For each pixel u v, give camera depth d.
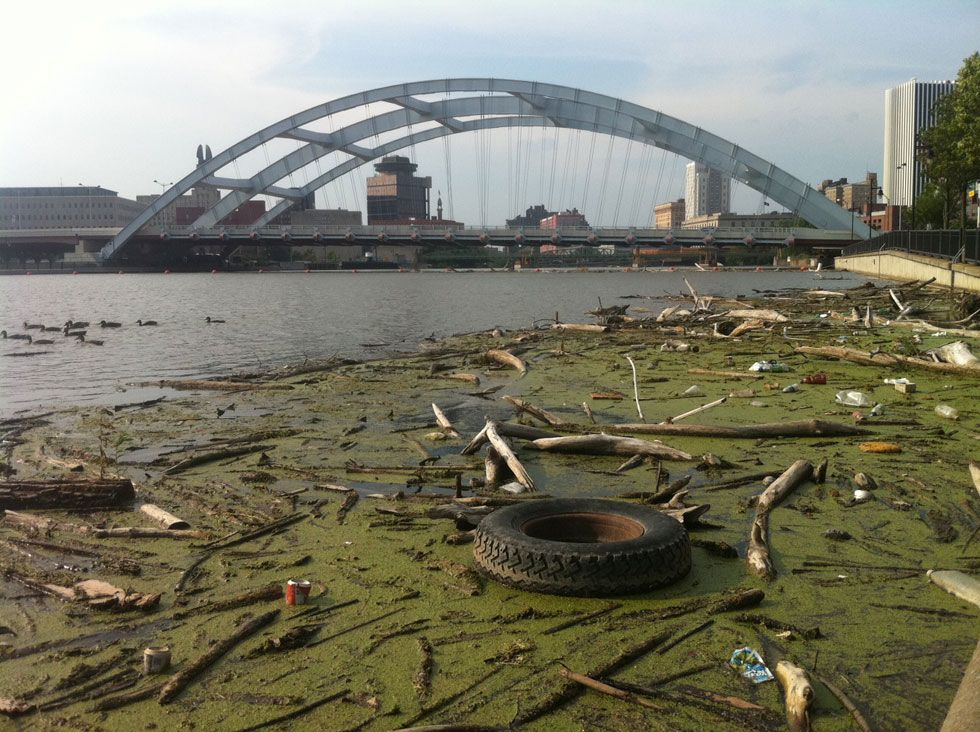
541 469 8.76
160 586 5.65
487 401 13.37
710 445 9.65
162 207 141.25
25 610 5.29
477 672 4.29
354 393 14.49
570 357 19.08
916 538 6.29
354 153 140.50
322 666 4.42
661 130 122.38
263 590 5.39
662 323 26.53
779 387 13.36
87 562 6.17
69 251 179.00
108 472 8.99
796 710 3.79
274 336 27.98
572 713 3.88
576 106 123.56
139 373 18.42
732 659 4.34
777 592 5.28
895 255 58.53
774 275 98.81
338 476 8.64
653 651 4.49
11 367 19.66
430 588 5.48
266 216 146.75
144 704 4.08
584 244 128.12
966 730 2.73
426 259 194.00
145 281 111.12
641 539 5.52
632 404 12.62
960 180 54.41
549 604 5.18
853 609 4.99
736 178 122.38
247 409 13.06
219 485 8.30
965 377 14.05
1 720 3.98
